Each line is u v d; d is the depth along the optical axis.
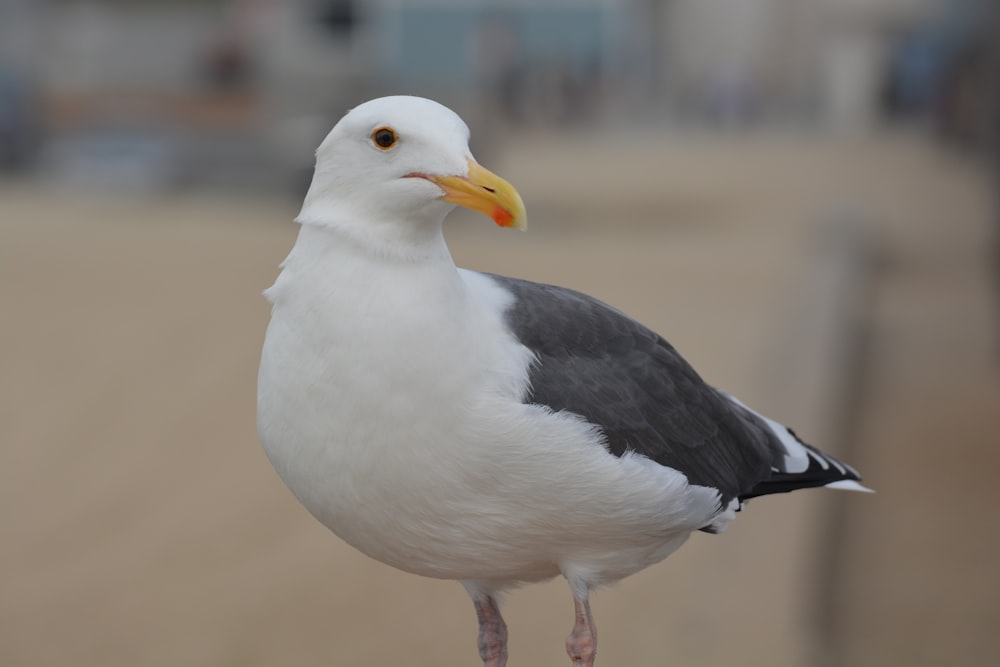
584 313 4.99
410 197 4.43
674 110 54.47
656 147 39.75
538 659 7.93
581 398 4.75
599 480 4.62
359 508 4.57
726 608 7.95
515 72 44.44
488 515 4.61
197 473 11.11
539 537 4.73
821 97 54.66
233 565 9.63
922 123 50.88
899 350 16.34
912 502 11.51
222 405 12.45
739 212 25.50
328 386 4.42
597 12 45.91
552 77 45.41
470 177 4.43
